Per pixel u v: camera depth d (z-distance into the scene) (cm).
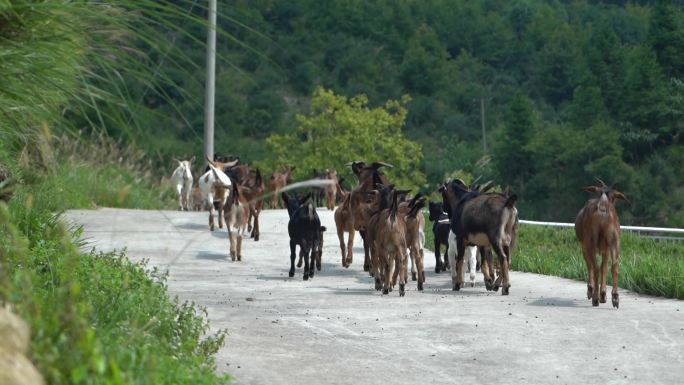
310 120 8119
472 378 997
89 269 1112
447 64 18712
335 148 7969
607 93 14575
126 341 718
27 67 667
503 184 12450
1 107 701
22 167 1130
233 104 14125
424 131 16588
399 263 1661
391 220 1656
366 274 2016
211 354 1042
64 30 676
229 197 2181
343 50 17025
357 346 1166
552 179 11475
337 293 1691
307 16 17362
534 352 1135
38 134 790
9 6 635
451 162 13262
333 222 3009
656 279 1750
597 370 1041
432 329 1290
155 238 2431
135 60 655
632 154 11856
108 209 3072
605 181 10712
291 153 8188
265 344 1162
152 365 633
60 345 555
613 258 1527
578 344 1186
